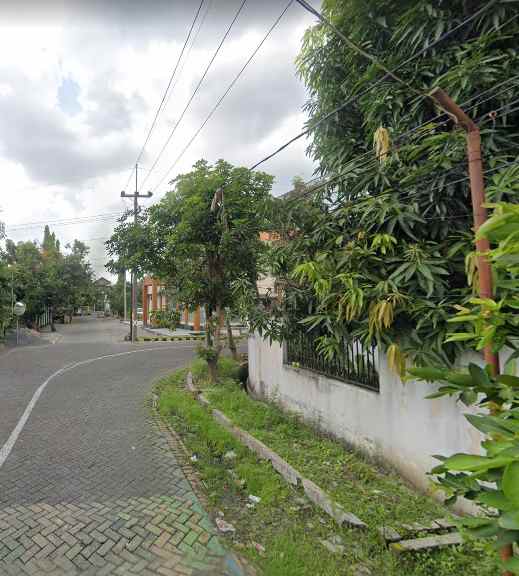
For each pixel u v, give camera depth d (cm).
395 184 341
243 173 701
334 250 369
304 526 280
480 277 137
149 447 442
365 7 373
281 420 521
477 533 99
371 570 230
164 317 831
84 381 849
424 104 338
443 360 289
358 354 408
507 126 298
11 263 2345
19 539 264
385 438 367
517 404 113
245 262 716
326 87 448
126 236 852
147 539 265
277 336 476
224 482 355
